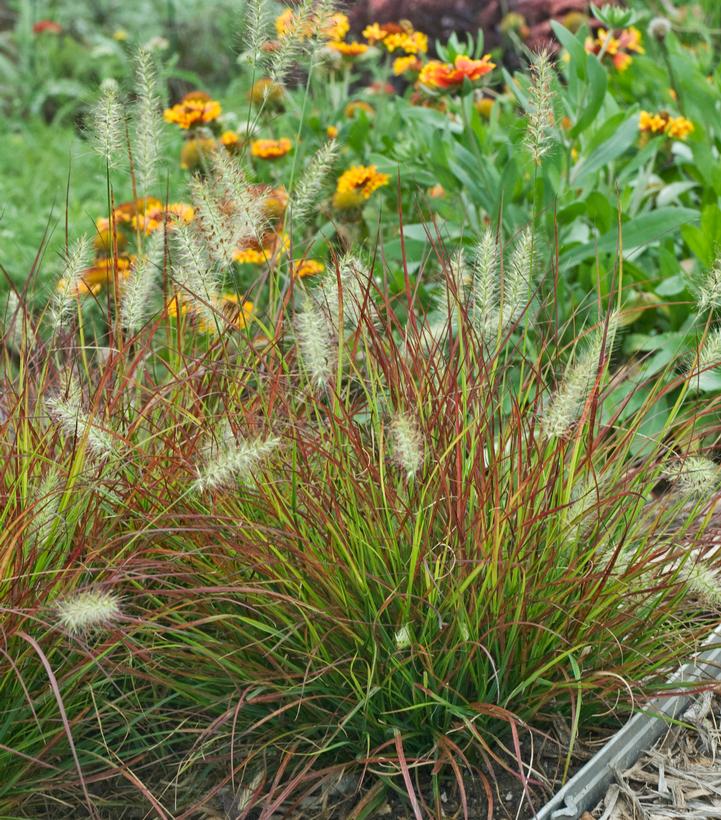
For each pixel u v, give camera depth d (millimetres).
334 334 2664
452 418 2506
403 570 2422
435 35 6832
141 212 3777
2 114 8906
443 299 2822
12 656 2316
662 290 3943
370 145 5203
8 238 5461
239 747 2574
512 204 4238
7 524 2340
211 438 2520
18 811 2381
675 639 2662
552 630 2461
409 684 2449
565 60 4590
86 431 2334
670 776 2520
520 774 2236
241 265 4395
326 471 2439
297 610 2445
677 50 5094
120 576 2234
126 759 2568
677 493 2633
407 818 2412
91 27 10188
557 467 2488
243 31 2729
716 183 4293
